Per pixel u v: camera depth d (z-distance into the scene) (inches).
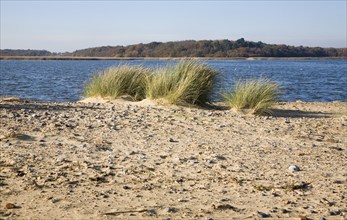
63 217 198.4
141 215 203.3
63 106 552.1
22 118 434.9
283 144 374.6
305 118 533.0
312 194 244.1
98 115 478.0
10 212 202.5
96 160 299.4
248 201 228.5
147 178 263.4
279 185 257.9
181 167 290.5
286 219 203.9
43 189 236.5
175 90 588.4
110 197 228.1
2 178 251.6
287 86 1448.1
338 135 423.8
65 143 344.2
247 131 426.0
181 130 416.8
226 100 580.1
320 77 2102.6
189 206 218.1
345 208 221.6
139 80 657.0
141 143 356.5
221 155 326.6
